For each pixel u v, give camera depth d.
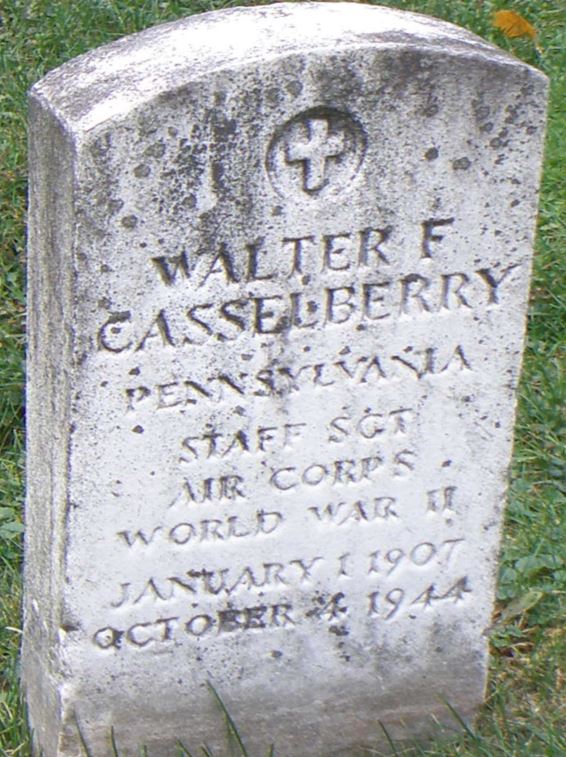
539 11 2.53
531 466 1.89
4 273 2.03
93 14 2.37
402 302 1.46
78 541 1.45
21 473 1.86
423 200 1.43
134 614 1.49
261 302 1.43
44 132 1.39
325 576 1.53
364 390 1.48
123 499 1.45
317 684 1.56
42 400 1.46
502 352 1.50
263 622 1.53
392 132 1.41
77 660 1.49
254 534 1.50
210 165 1.38
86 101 1.37
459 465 1.52
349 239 1.43
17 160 2.14
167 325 1.41
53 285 1.41
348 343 1.46
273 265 1.42
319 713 1.57
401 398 1.49
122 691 1.51
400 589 1.55
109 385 1.42
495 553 1.56
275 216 1.41
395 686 1.58
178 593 1.50
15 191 2.11
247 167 1.39
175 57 1.38
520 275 1.48
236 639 1.53
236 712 1.55
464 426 1.51
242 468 1.48
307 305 1.44
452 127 1.42
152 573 1.48
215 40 1.40
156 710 1.52
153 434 1.44
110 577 1.47
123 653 1.50
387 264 1.45
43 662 1.53
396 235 1.44
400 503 1.52
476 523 1.55
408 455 1.51
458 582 1.56
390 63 1.39
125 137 1.35
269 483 1.49
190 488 1.47
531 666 1.65
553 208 2.18
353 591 1.54
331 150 1.40
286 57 1.36
